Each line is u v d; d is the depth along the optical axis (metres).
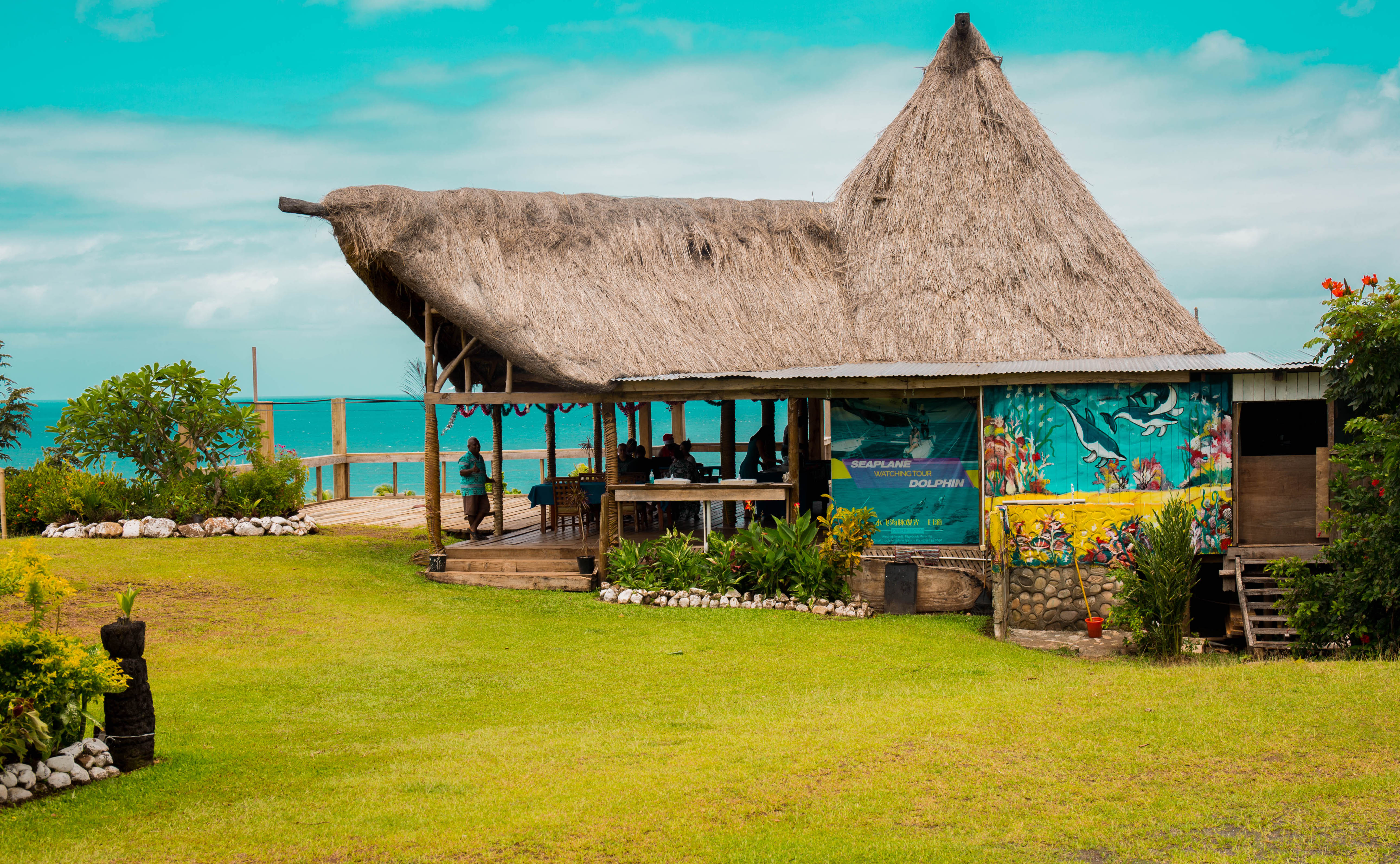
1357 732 7.40
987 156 19.97
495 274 17.06
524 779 7.18
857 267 19.69
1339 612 12.02
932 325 18.00
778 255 19.73
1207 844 5.71
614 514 16.62
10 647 7.08
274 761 7.79
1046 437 15.19
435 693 10.27
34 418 195.12
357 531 20.95
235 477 20.84
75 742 7.46
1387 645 11.82
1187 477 14.90
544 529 19.12
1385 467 11.40
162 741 8.35
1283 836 5.77
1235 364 15.07
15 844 6.05
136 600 13.87
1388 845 5.59
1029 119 20.38
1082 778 6.79
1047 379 14.95
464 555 17.22
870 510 15.78
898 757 7.34
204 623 12.85
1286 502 14.77
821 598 15.16
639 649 12.34
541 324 16.67
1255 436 19.30
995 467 15.33
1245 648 13.76
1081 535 13.72
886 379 15.43
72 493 19.09
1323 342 12.13
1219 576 15.89
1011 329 17.52
